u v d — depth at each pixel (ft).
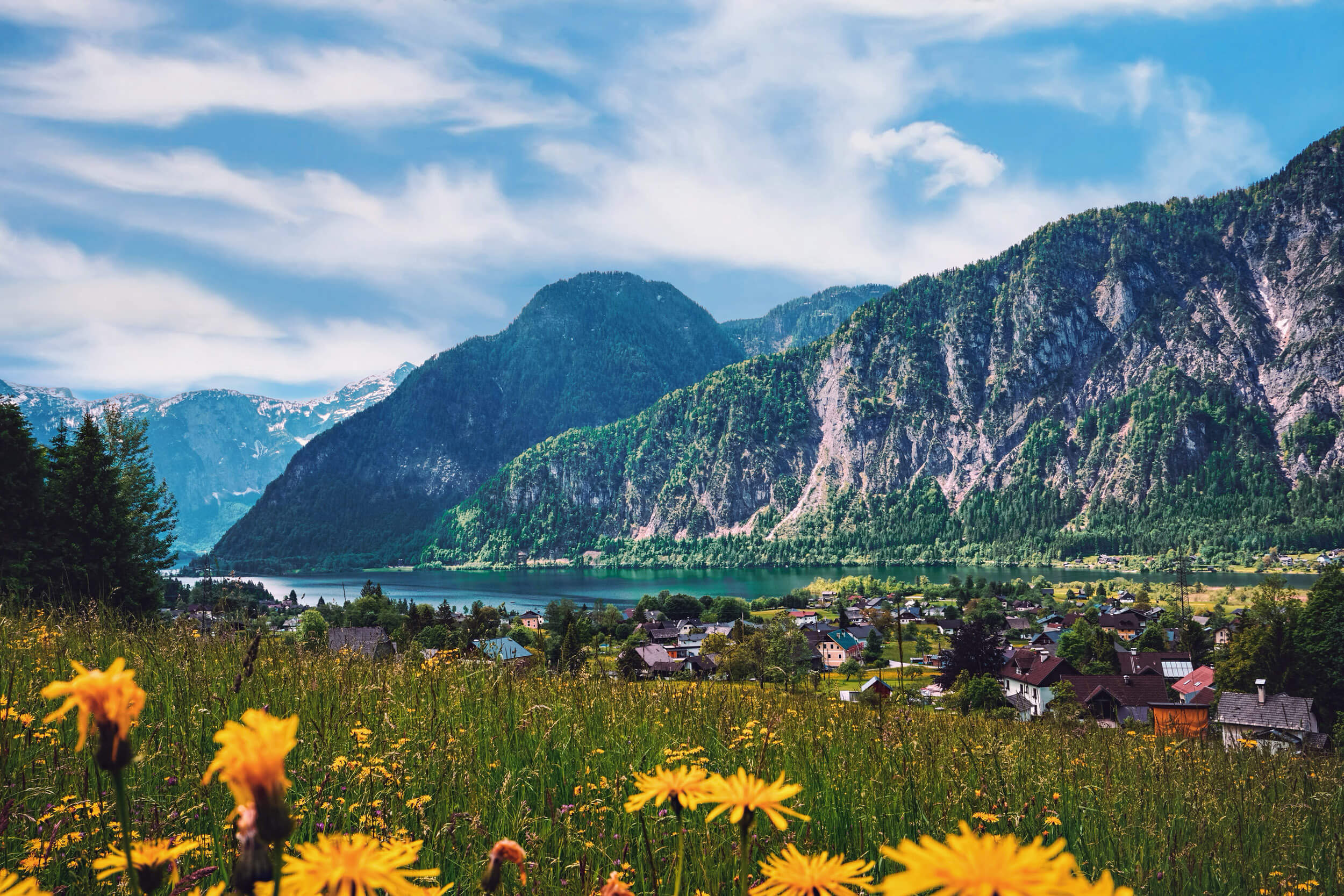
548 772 20.21
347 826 15.16
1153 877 18.60
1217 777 32.42
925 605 634.43
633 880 13.57
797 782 19.89
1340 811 28.50
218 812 15.01
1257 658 170.50
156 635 31.42
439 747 20.58
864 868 4.73
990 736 32.19
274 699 23.44
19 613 36.14
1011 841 2.70
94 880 12.39
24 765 15.48
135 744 17.83
